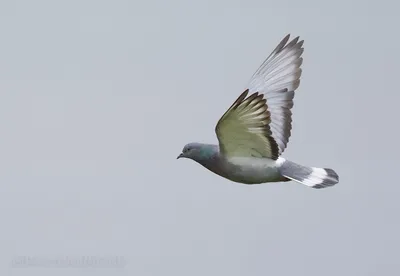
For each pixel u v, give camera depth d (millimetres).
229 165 12008
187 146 12289
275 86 12461
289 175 11875
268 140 11539
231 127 11414
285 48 12516
